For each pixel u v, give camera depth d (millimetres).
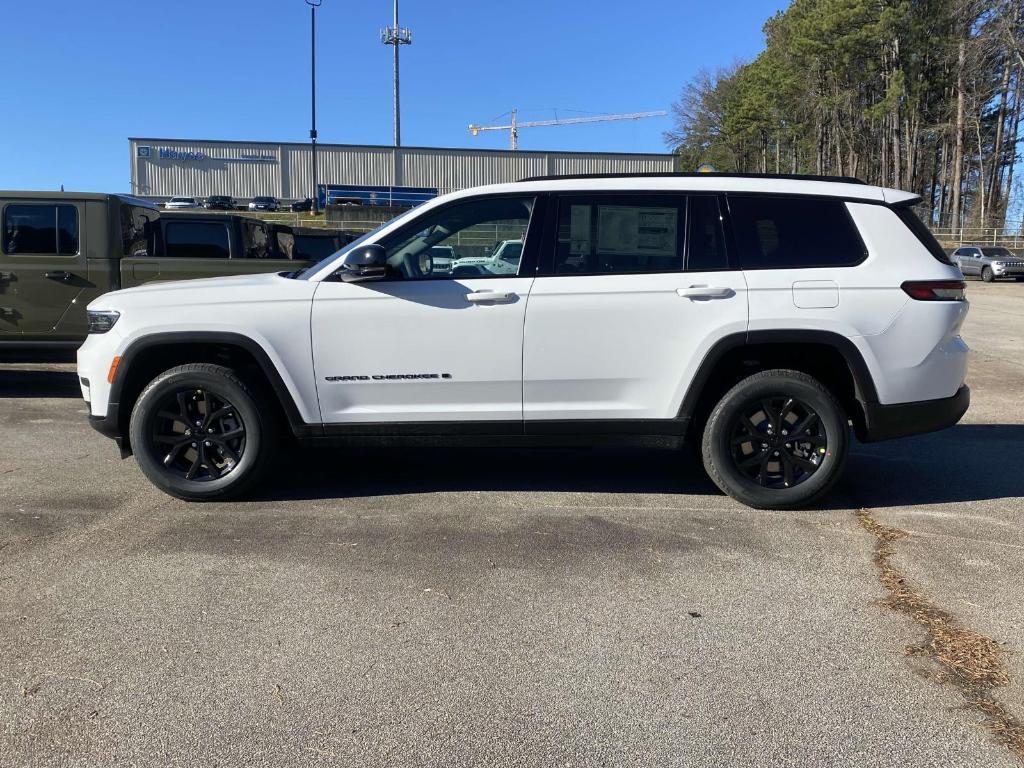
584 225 4609
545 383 4590
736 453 4738
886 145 60406
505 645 3139
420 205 4688
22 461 5727
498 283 4543
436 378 4586
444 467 5648
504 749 2506
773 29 63719
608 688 2844
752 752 2498
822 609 3461
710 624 3322
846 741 2555
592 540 4238
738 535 4332
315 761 2439
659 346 4531
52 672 2908
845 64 49562
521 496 4988
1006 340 13781
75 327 8148
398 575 3773
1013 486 5297
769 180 4688
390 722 2637
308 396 4613
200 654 3043
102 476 5352
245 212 55406
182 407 4680
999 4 43000
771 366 4824
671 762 2449
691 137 76000
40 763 2410
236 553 4016
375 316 4539
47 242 8070
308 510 4684
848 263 4551
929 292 4520
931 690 2844
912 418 4594
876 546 4191
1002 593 3625
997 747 2527
